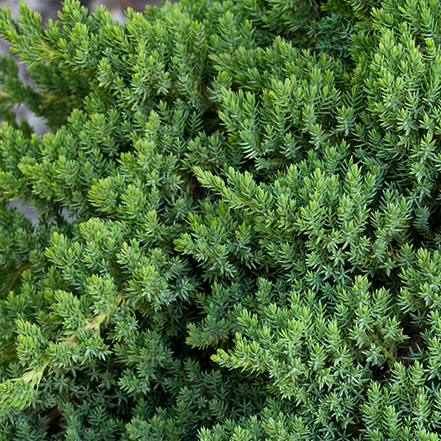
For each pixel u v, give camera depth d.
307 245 0.40
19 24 0.45
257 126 0.44
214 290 0.42
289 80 0.41
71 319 0.39
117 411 0.45
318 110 0.43
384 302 0.38
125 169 0.44
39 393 0.44
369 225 0.41
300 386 0.39
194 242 0.42
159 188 0.45
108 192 0.43
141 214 0.43
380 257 0.40
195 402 0.43
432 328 0.37
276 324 0.39
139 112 0.45
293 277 0.41
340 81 0.44
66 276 0.41
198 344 0.41
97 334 0.40
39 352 0.39
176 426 0.43
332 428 0.38
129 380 0.43
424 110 0.40
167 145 0.44
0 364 0.44
